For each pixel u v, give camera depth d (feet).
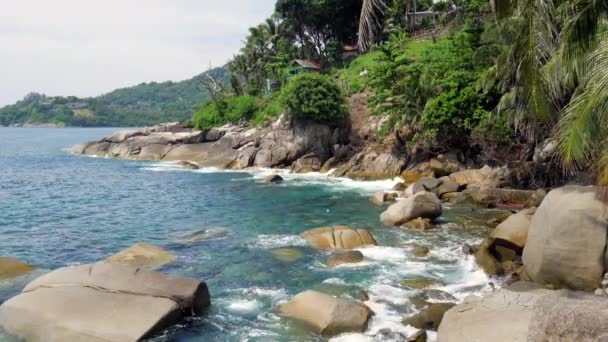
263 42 243.60
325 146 141.69
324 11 208.23
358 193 94.84
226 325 34.27
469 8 118.42
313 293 36.22
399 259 48.80
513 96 78.74
